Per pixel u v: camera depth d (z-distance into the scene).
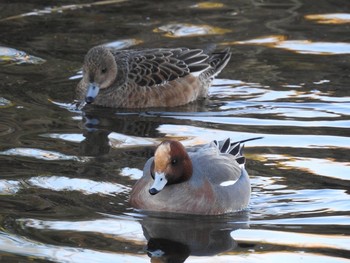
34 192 13.03
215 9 21.92
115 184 13.40
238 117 16.48
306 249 11.40
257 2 22.42
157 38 20.08
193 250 11.38
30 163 14.08
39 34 20.25
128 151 14.75
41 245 11.41
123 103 17.48
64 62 18.92
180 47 19.59
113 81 17.62
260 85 17.94
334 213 12.47
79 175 13.66
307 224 12.16
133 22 21.00
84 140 15.21
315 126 15.85
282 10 21.80
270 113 16.59
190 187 12.62
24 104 16.86
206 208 12.56
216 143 13.79
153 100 17.61
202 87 17.98
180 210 12.56
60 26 20.69
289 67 18.70
